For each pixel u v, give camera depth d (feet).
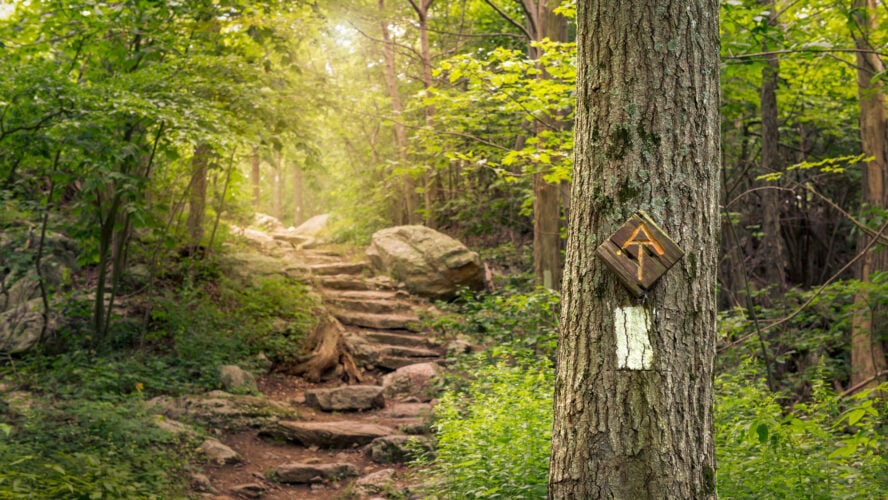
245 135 28.04
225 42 31.78
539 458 15.38
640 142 8.29
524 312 27.20
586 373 8.26
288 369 30.99
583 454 8.13
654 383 7.97
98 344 27.14
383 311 38.45
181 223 37.55
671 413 7.95
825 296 27.96
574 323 8.50
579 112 8.86
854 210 46.68
